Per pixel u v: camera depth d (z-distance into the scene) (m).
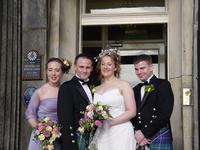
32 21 5.63
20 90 5.53
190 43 5.32
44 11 5.61
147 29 7.02
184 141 5.21
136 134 4.13
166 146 4.15
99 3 6.50
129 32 7.08
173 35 5.82
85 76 4.18
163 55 6.93
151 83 4.25
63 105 4.03
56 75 4.37
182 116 5.26
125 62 7.02
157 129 4.09
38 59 5.56
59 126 4.05
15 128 5.45
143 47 7.02
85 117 3.89
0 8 5.56
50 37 5.65
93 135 4.08
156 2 6.41
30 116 4.34
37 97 4.37
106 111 3.97
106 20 6.38
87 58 4.21
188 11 5.36
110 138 4.04
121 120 4.02
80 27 6.36
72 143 3.94
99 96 4.13
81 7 6.38
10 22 5.54
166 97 4.14
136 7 6.46
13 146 5.43
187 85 5.28
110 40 7.13
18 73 5.52
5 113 5.47
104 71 4.20
